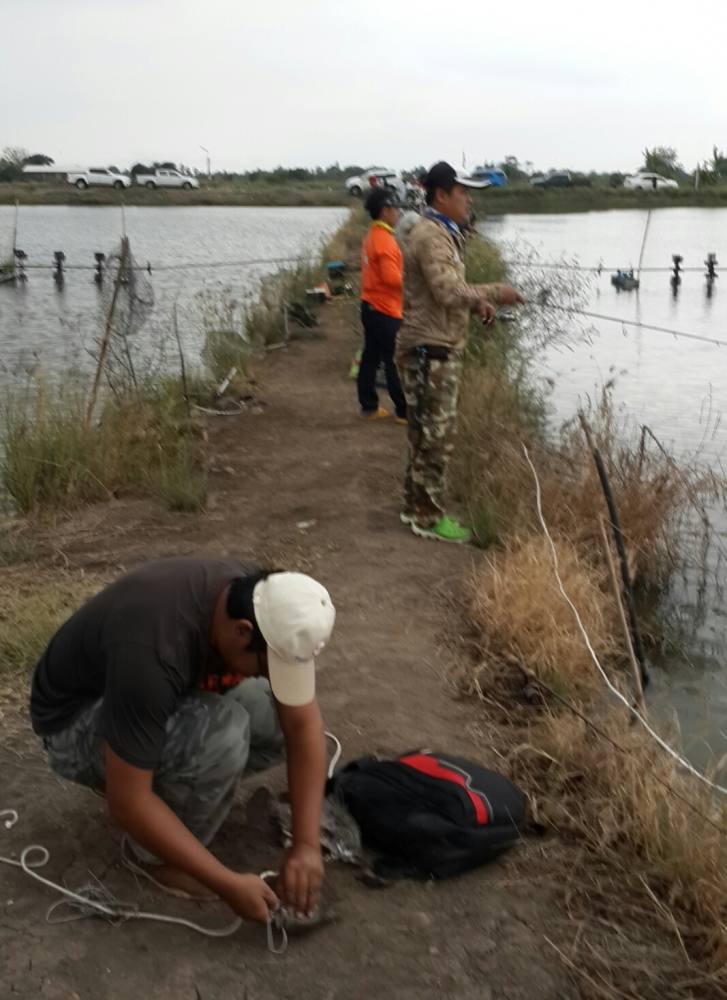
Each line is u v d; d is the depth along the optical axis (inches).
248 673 117.0
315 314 621.3
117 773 111.6
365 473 318.7
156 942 124.9
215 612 114.7
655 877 139.9
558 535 256.5
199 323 618.5
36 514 277.6
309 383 450.9
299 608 112.7
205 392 410.0
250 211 2178.9
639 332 655.1
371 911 131.5
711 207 1846.7
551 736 170.2
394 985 120.3
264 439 358.6
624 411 445.1
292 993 118.4
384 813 138.6
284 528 271.4
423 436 258.5
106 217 1844.2
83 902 128.9
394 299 366.9
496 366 396.5
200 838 131.3
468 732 176.6
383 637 210.8
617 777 156.8
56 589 224.1
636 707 194.4
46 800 151.0
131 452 309.6
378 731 174.9
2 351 581.0
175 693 112.1
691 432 408.5
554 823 150.3
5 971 119.6
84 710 125.1
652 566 271.4
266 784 157.9
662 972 124.0
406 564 247.6
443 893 135.5
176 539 262.4
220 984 119.0
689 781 165.2
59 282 901.8
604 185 2364.7
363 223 1216.8
